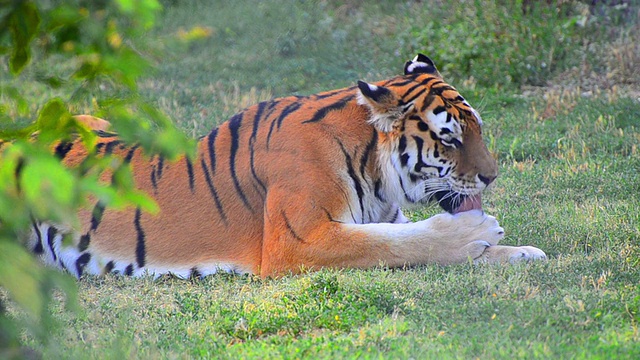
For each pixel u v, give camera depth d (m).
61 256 11.01
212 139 11.24
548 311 8.61
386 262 10.32
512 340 8.02
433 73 11.62
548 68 19.14
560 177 13.91
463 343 8.02
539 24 20.05
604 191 13.20
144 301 9.87
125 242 10.97
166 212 10.98
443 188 10.98
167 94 18.66
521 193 13.40
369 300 9.16
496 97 18.03
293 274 10.40
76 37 5.48
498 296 9.16
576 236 11.27
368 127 10.84
